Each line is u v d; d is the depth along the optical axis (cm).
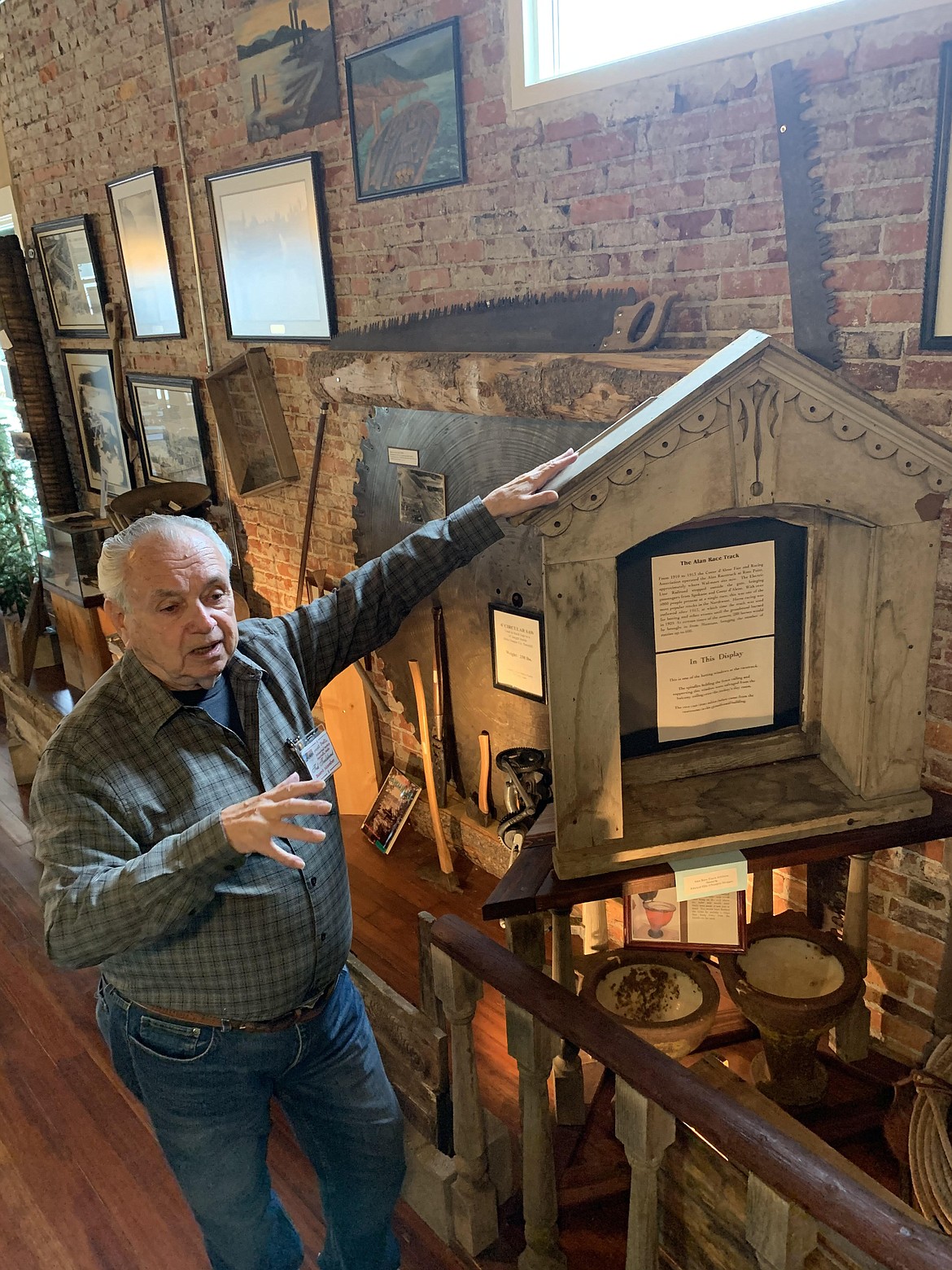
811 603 172
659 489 148
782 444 148
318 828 159
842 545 165
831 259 186
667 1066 137
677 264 211
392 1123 168
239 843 121
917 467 151
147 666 146
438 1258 194
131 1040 149
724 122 194
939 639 193
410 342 284
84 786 136
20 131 471
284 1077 158
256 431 376
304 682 174
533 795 248
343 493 336
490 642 282
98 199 428
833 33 173
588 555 149
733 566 167
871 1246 108
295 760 160
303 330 327
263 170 316
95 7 379
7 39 451
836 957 196
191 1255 196
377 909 304
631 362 205
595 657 154
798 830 167
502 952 165
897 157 172
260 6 296
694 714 177
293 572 384
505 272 250
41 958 295
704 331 210
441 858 312
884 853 215
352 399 298
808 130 180
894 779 171
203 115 341
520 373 229
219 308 373
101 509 475
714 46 190
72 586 462
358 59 267
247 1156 154
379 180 275
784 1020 183
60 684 517
